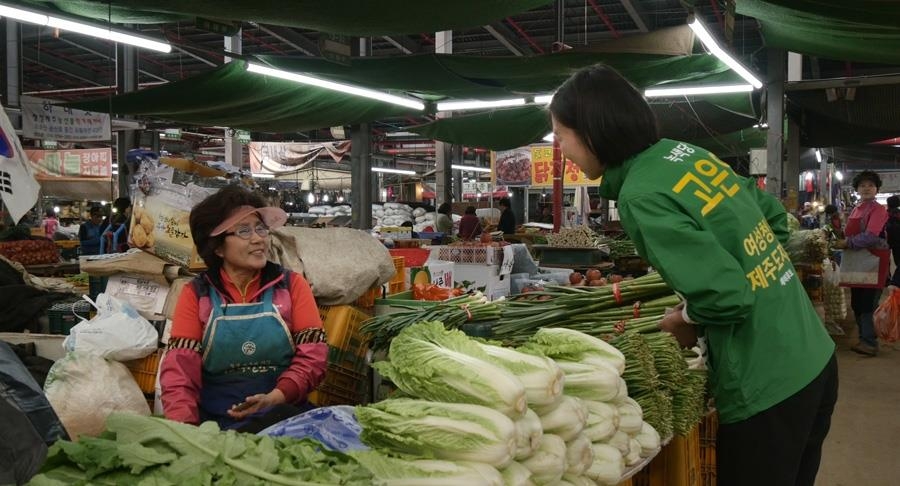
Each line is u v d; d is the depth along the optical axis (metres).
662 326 2.50
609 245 8.23
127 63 13.58
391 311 4.32
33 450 1.31
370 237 4.29
